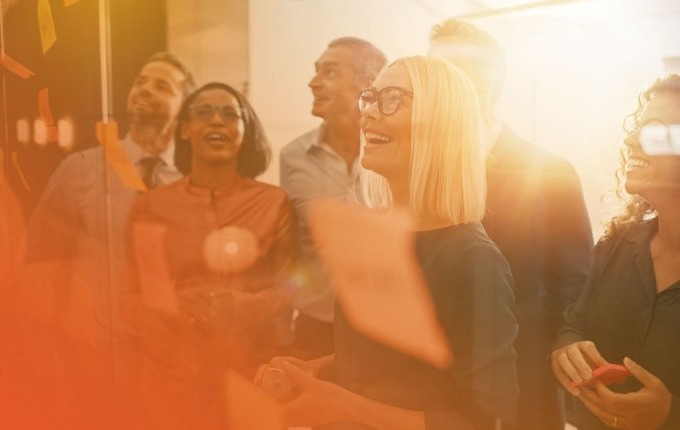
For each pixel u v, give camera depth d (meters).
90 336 1.29
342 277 1.19
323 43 1.11
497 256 1.19
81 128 1.24
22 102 1.34
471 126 1.15
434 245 1.19
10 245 1.38
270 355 1.22
